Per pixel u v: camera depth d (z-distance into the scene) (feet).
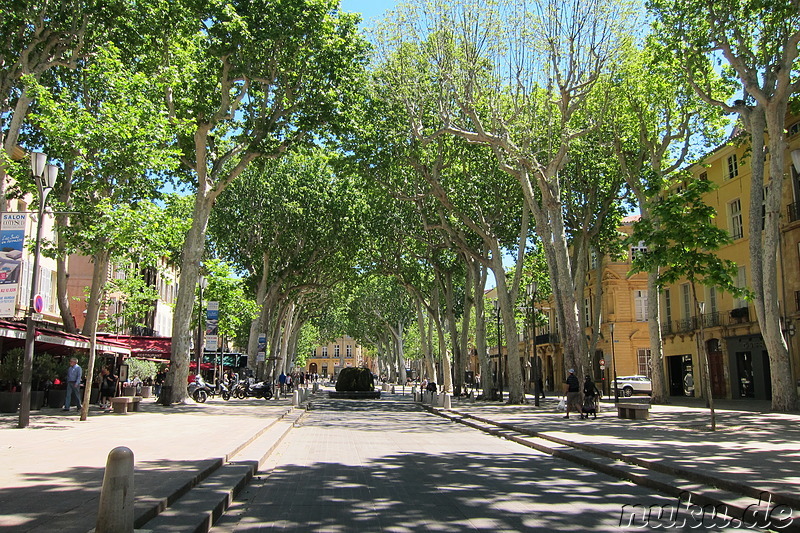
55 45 70.03
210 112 81.10
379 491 27.94
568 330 79.25
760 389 103.65
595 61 75.61
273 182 130.52
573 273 116.06
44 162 49.26
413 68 85.30
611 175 103.60
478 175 108.06
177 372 83.82
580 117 92.89
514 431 58.75
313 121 84.02
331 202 130.93
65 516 17.97
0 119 65.72
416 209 123.85
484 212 110.32
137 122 54.70
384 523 21.57
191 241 84.58
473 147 103.65
